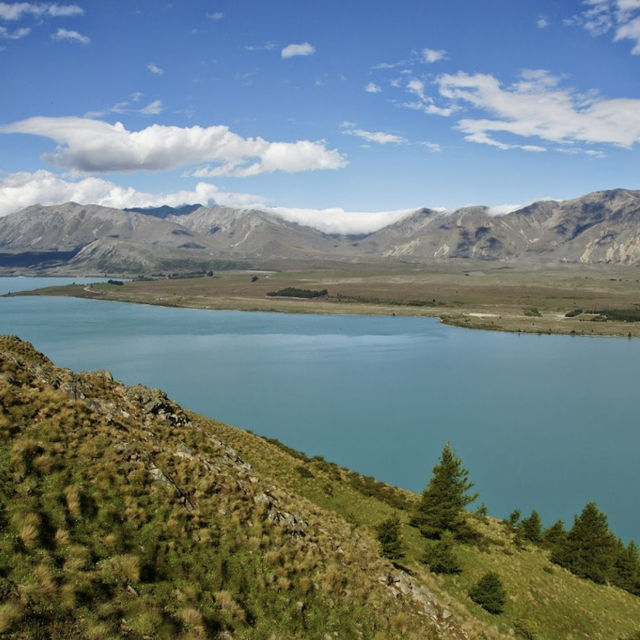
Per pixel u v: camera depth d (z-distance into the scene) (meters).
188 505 23.80
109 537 18.72
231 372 162.38
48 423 23.58
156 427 32.66
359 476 61.88
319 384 148.62
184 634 16.52
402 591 27.28
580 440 105.00
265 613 19.91
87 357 182.25
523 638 30.44
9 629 13.34
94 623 15.00
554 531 52.88
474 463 92.31
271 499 30.03
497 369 173.38
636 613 39.66
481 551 42.97
